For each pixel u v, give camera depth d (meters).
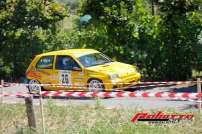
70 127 29.36
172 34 47.91
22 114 33.25
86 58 41.19
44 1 58.19
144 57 48.69
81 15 50.91
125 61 49.28
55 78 41.88
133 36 48.75
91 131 27.89
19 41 57.28
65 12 58.78
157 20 48.53
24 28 57.31
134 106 33.88
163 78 48.66
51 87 42.06
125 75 39.78
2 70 57.31
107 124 29.00
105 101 37.09
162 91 41.88
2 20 57.00
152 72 48.84
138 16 48.94
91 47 50.97
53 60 42.22
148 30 48.59
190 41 47.38
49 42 56.59
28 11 56.88
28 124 28.72
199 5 47.03
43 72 42.59
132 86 40.41
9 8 57.59
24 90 47.84
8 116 32.97
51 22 57.94
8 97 42.12
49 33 57.06
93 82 39.78
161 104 34.50
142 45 48.88
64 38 56.06
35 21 57.28
